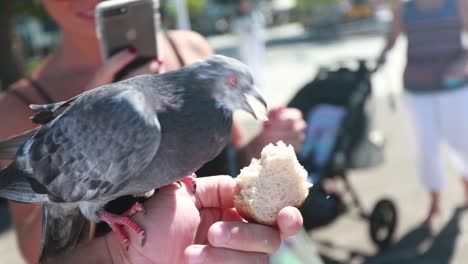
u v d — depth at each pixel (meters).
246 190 0.42
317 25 7.00
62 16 0.62
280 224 0.39
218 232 0.39
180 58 0.68
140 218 0.42
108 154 0.45
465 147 1.30
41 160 0.47
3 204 1.81
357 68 1.40
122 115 0.45
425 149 1.33
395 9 1.31
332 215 1.35
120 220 0.43
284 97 2.92
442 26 1.22
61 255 0.46
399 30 1.31
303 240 0.83
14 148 0.51
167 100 0.47
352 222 1.39
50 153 0.47
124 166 0.45
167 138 0.46
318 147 1.29
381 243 1.25
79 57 0.63
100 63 0.64
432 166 1.33
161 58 0.60
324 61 4.17
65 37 0.64
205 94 0.48
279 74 3.78
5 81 1.57
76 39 0.63
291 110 0.68
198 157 0.47
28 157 0.48
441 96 1.26
